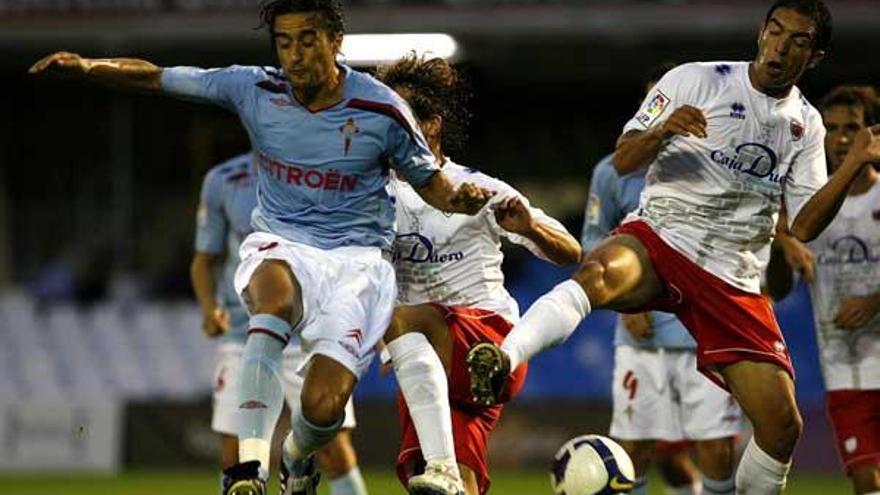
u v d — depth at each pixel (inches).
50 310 2957.7
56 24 2763.3
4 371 2888.8
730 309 968.3
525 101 3408.0
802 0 933.2
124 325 2918.3
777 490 1005.2
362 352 890.1
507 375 855.1
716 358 974.4
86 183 3383.4
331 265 895.7
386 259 935.7
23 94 3403.1
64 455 2568.9
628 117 3417.8
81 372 2878.9
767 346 974.4
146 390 2851.9
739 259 972.6
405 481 997.8
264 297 873.5
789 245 1202.6
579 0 2647.6
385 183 917.2
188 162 3388.3
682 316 986.7
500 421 2484.0
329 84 888.3
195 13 2736.2
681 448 1419.8
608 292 926.4
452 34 2674.7
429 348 958.4
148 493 2015.3
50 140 3410.4
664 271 959.0
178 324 2910.9
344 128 887.7
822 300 1206.3
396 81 1016.2
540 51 2874.0
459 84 1048.8
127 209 3238.2
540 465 2466.8
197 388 2844.5
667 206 964.0
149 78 907.4
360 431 2491.4
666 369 1299.2
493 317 1008.2
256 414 854.5
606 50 2861.7
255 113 898.1
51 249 3284.9
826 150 1194.0
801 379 2578.7
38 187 3388.3
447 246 1005.2
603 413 2466.8
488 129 3442.4
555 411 2472.9
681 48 2824.8
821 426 2442.2
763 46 943.7
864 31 2588.6
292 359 1338.6
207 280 1416.1
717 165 954.7
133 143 3383.4
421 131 953.5
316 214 904.3
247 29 2731.3
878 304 1168.8
